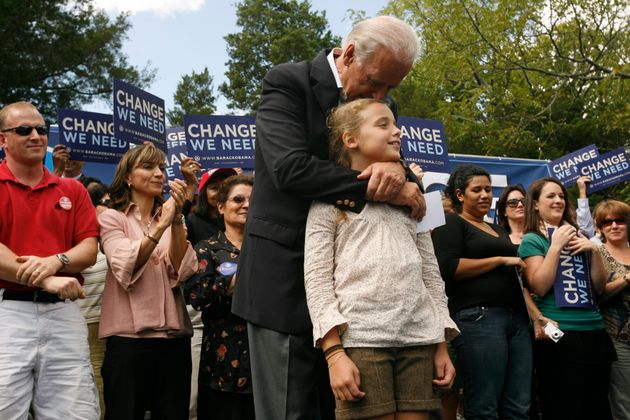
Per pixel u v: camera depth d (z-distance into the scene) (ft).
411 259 7.90
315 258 7.94
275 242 8.55
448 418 16.28
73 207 11.99
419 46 8.46
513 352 14.21
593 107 52.21
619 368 15.66
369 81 8.48
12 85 63.26
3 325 10.80
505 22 43.80
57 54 64.59
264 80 8.95
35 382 11.07
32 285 10.82
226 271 13.07
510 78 49.16
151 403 12.46
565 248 14.78
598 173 26.18
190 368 13.03
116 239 12.55
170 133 23.48
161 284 12.73
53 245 11.55
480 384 13.78
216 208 16.87
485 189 15.37
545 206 15.47
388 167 7.94
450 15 45.34
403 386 7.68
